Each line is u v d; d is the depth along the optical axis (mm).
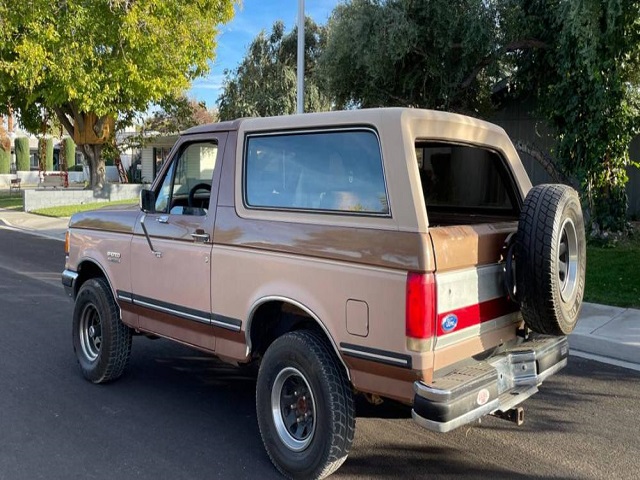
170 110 25844
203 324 4473
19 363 6086
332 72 14039
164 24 19750
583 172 11820
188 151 4793
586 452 4297
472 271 3561
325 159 3793
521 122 15758
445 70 13086
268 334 4328
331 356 3691
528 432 4637
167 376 5828
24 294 9359
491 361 3711
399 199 3354
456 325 3426
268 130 4113
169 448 4293
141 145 28812
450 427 3195
